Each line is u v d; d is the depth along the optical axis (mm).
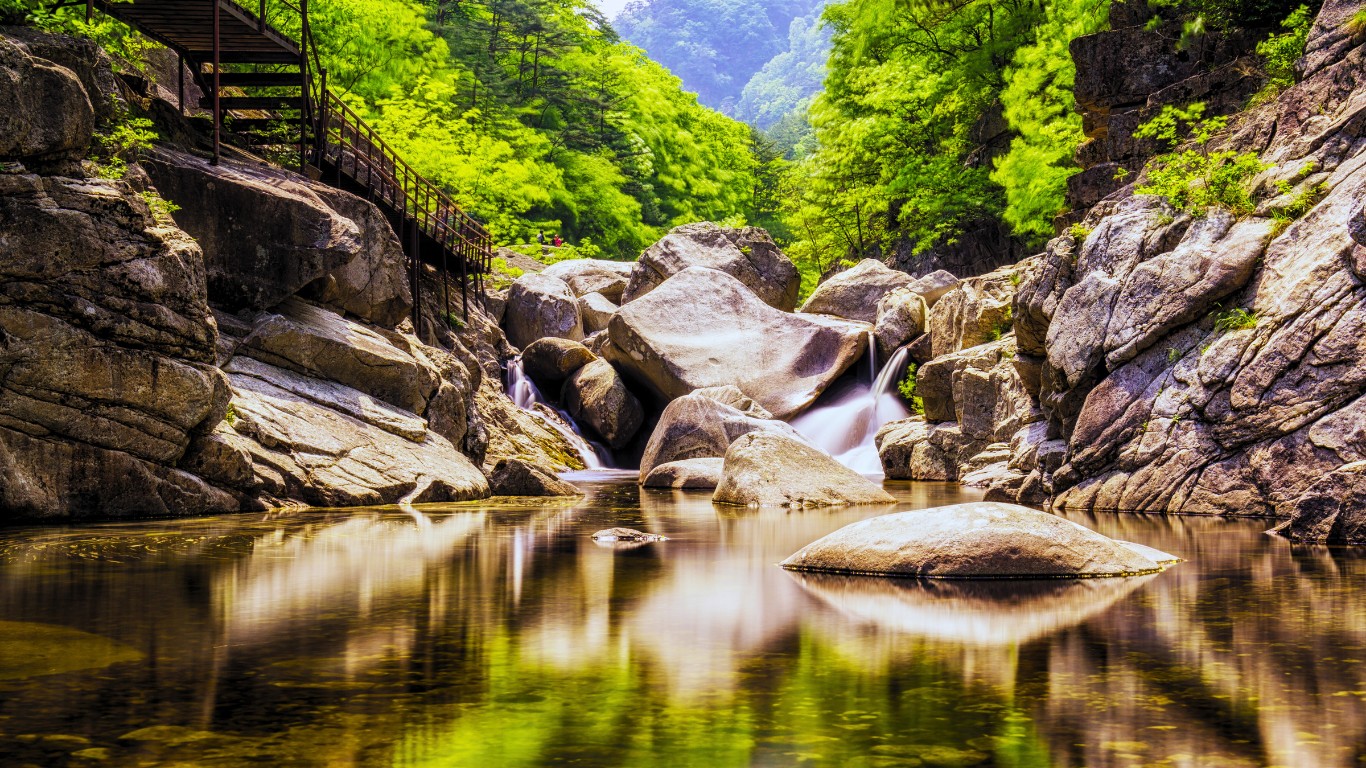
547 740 3812
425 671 4863
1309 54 16234
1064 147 30719
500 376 30234
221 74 19641
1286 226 13805
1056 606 6617
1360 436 12000
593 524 12547
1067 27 30906
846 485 16109
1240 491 12820
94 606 6609
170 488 12570
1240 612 6383
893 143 46906
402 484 15258
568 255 49531
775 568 8539
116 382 11984
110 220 11898
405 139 35000
